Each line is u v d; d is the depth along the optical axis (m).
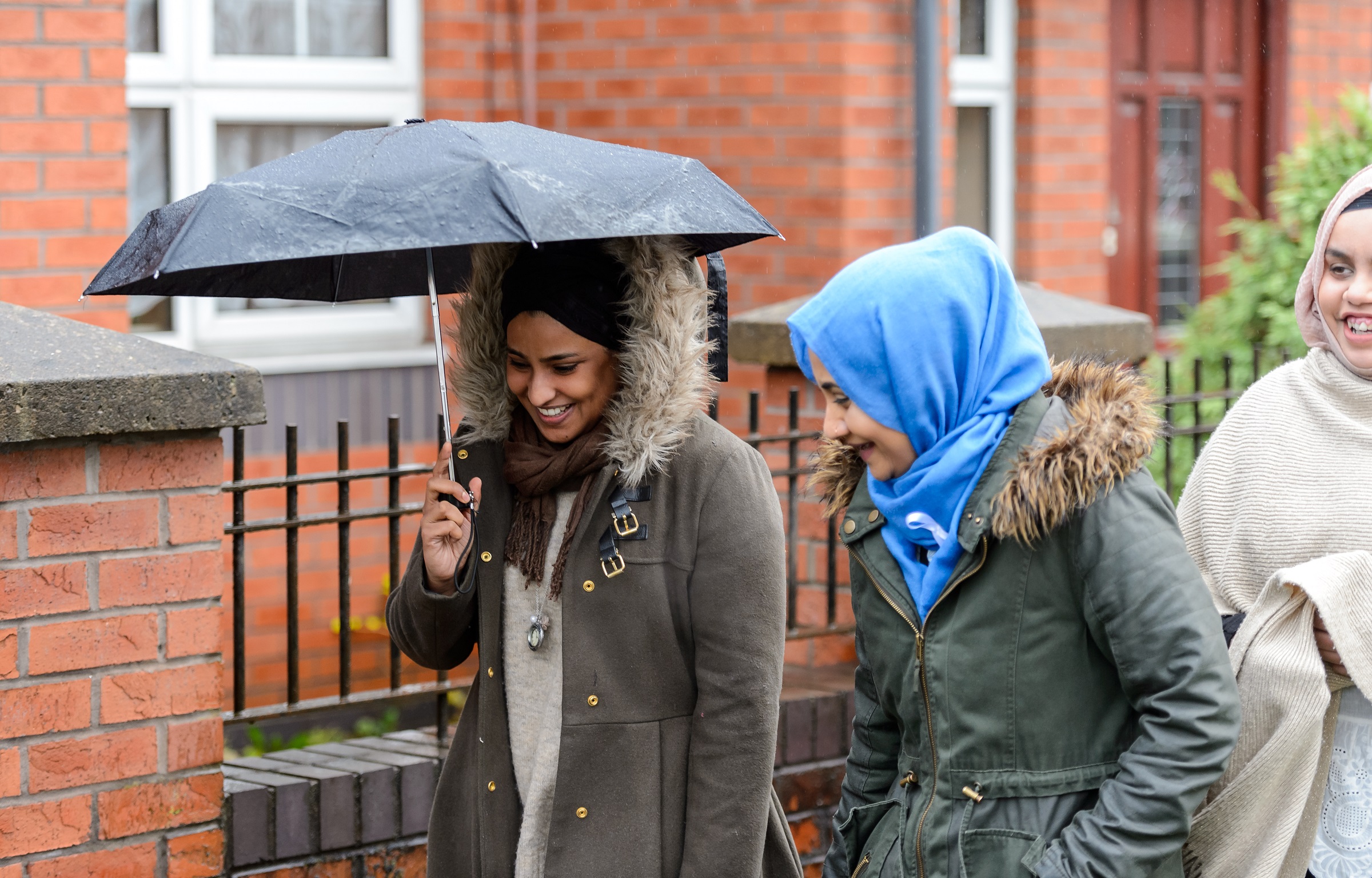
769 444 4.86
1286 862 2.54
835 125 6.50
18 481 3.03
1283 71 9.12
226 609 6.19
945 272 2.31
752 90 6.68
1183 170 8.89
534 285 2.46
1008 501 2.23
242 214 2.23
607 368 2.53
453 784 2.73
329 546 6.47
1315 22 9.24
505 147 2.34
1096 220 7.96
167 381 3.11
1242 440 2.72
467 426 2.68
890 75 6.62
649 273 2.46
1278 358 5.84
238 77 6.41
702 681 2.51
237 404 3.20
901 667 2.44
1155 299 8.81
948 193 6.86
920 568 2.40
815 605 4.78
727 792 2.47
